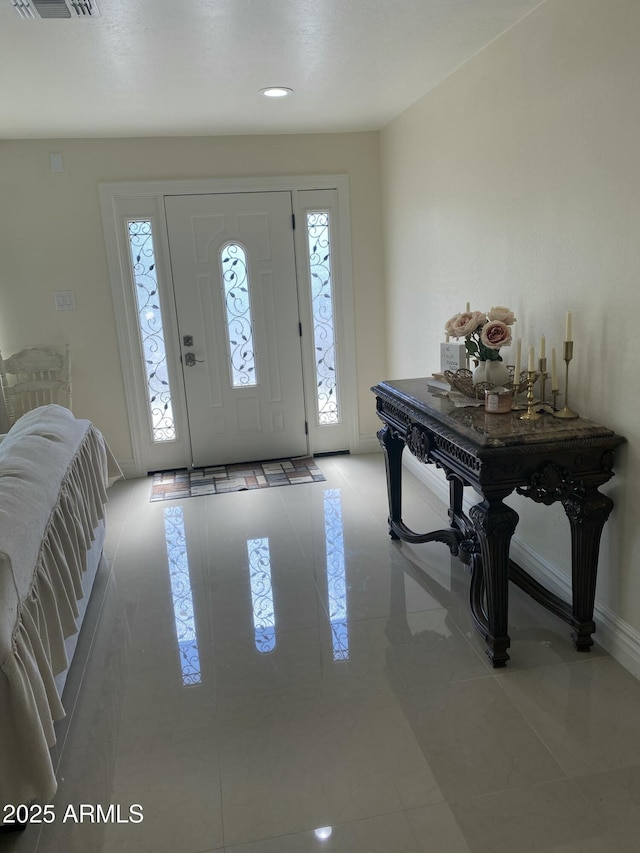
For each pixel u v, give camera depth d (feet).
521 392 8.20
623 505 7.05
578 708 6.67
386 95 11.26
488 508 7.06
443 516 11.95
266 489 13.75
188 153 13.56
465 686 7.12
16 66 8.50
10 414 13.65
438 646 7.91
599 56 6.66
